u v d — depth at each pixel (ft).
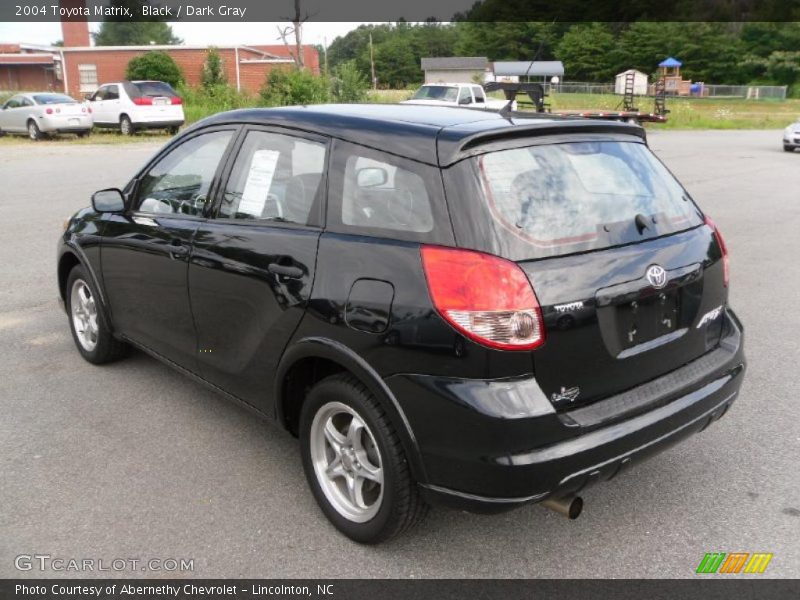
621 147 10.96
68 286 17.08
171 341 13.67
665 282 9.84
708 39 285.43
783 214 38.32
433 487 9.10
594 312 9.05
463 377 8.65
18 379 16.01
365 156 10.12
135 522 10.81
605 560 10.09
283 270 10.57
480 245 8.76
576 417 8.96
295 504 11.34
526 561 10.05
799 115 167.84
